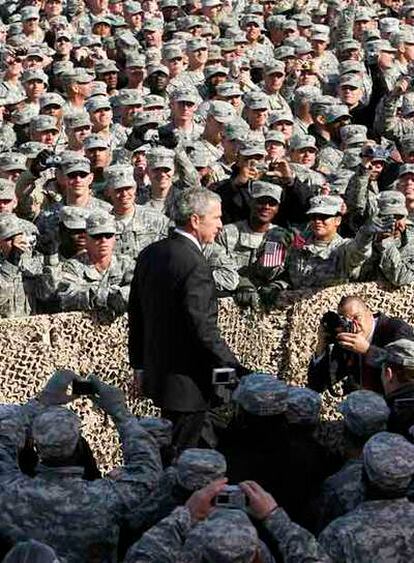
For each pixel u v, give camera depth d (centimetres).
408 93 2255
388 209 1448
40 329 1313
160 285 1184
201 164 1755
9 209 1552
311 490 956
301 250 1469
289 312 1427
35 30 2786
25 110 2114
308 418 981
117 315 1339
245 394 948
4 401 1305
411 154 1850
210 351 1169
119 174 1523
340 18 2889
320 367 1301
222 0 2967
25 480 884
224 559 738
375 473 860
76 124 1884
